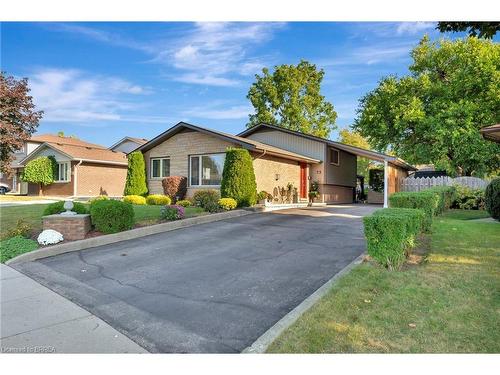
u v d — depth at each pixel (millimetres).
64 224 8023
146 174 18594
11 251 7078
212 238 8547
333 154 21172
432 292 4391
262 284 5168
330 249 7211
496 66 21844
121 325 3943
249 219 11695
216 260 6562
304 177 19625
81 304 4586
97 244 7961
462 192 16375
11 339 3646
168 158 17734
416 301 4129
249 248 7441
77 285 5352
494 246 6797
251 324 3891
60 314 4262
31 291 5105
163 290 5043
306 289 4918
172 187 16188
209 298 4684
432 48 25594
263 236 8688
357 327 3527
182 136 17062
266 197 15516
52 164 24062
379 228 5402
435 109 23125
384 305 4035
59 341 3594
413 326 3523
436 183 20578
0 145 21484
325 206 18125
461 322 3592
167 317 4125
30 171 23656
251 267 6043
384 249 5371
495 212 11078
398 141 26203
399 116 24219
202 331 3754
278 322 3779
